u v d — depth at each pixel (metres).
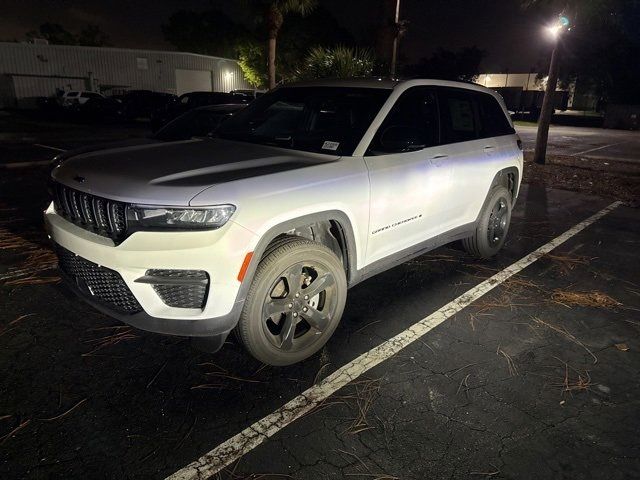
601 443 2.46
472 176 4.31
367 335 3.48
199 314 2.58
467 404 2.74
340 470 2.25
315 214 2.91
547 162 13.01
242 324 2.73
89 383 2.83
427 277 4.57
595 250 5.55
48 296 3.89
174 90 39.03
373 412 2.66
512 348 3.36
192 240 2.46
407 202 3.59
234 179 2.67
